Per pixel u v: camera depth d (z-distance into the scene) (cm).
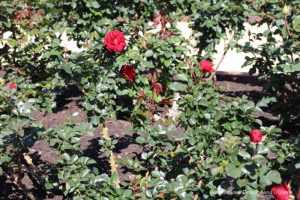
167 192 261
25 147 288
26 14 468
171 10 521
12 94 289
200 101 284
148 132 294
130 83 336
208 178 262
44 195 375
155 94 340
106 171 416
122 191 275
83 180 271
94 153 456
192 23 553
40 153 450
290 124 525
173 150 304
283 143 258
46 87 344
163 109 514
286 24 401
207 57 487
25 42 480
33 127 289
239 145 244
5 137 275
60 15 425
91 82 330
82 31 423
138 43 348
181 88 314
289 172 256
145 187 282
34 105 338
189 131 281
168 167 300
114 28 361
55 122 527
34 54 452
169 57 346
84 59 331
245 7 522
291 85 474
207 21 530
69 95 623
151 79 353
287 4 434
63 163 279
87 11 416
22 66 490
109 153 344
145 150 327
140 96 322
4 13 381
